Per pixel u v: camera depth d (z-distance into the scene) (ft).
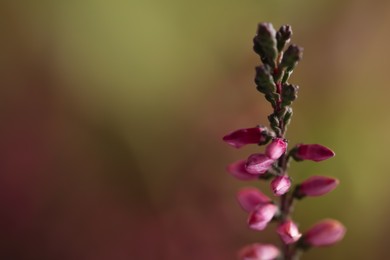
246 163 0.33
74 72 0.61
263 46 0.33
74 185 0.61
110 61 0.59
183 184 0.61
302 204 0.56
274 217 0.35
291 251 0.36
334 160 0.58
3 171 0.61
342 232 0.36
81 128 0.61
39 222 0.60
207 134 0.61
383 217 0.57
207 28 0.61
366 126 0.60
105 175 0.61
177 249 0.59
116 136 0.61
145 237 0.59
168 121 0.61
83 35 0.60
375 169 0.58
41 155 0.61
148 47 0.59
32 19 0.61
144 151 0.61
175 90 0.60
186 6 0.60
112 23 0.59
